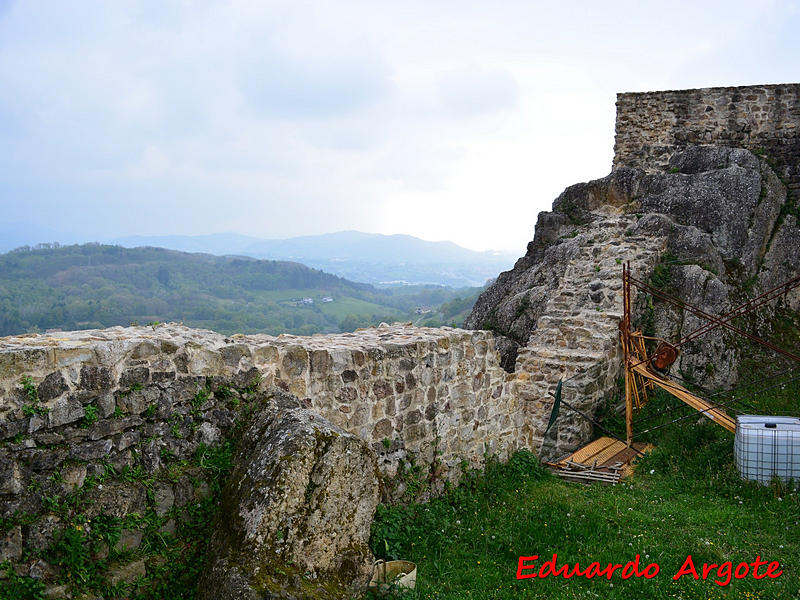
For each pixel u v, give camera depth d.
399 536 6.63
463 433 8.52
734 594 5.77
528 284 15.87
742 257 14.66
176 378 5.51
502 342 14.97
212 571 4.86
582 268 14.35
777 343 13.55
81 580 4.66
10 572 4.36
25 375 4.55
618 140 18.20
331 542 5.17
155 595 5.04
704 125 17.25
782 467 8.16
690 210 15.28
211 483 5.60
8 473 4.43
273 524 4.89
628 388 10.62
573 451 10.50
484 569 6.30
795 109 16.31
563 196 17.94
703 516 7.51
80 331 5.92
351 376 6.86
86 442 4.87
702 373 12.62
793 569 6.23
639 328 12.88
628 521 7.44
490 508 7.75
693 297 13.33
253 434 5.62
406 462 7.50
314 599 4.72
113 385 5.05
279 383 6.26
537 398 11.19
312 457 5.16
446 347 8.20
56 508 4.66
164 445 5.42
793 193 15.94
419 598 5.61
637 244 14.51
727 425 9.39
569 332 12.70
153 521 5.23
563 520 7.28
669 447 9.78
